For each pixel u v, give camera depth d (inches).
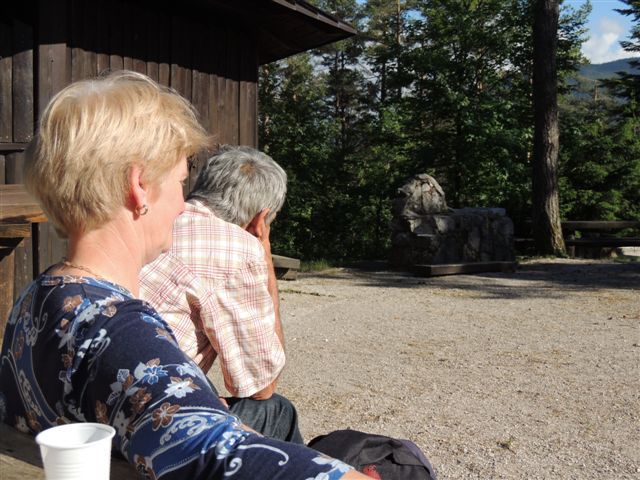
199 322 92.5
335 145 1241.4
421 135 956.6
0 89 258.7
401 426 179.5
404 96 970.7
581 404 198.1
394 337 287.9
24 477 45.0
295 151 1091.3
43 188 50.3
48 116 50.0
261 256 95.0
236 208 101.0
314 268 529.7
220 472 39.2
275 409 98.7
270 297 95.8
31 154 50.8
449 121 944.9
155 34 317.1
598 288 436.8
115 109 49.9
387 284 449.7
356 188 1013.2
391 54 957.2
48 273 51.4
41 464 46.8
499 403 198.8
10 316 53.0
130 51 305.7
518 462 156.9
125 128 49.7
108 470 37.4
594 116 1272.1
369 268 539.2
